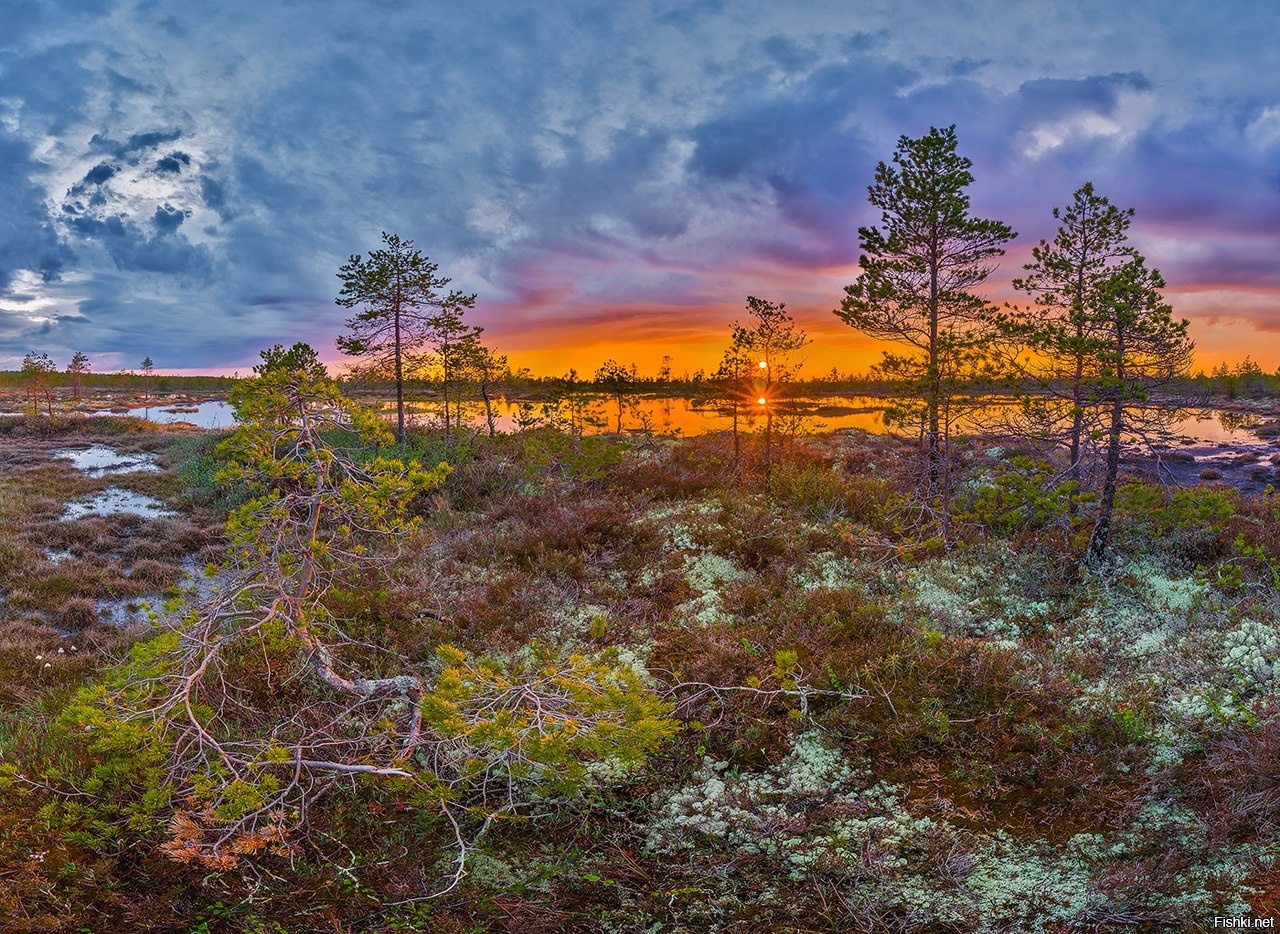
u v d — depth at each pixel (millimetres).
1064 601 10625
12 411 48656
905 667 8547
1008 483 13656
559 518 13961
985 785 6738
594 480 18547
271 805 6086
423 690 8297
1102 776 6660
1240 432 36062
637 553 13094
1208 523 12555
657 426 37938
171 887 5551
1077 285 13758
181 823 5629
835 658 8664
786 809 6570
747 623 10008
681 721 7895
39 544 16891
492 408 32906
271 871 5789
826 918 5387
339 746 7434
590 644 9648
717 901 5543
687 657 9125
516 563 12555
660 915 5473
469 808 6469
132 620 12922
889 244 16922
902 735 7387
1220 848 5688
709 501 16484
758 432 22016
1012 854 5922
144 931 5102
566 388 24297
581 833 6359
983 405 13797
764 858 6023
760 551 12805
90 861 5734
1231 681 7887
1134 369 11594
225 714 7984
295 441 7781
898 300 16531
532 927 5297
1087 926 5188
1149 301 11328
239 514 7508
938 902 5457
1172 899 5281
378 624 10328
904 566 12094
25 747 7504
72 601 13141
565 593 11258
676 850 6160
